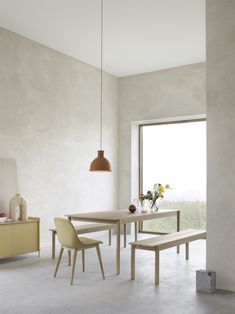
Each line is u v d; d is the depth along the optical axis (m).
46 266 4.96
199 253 5.95
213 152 3.95
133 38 6.25
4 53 5.86
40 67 6.48
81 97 7.39
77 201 7.23
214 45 3.98
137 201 5.92
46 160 6.55
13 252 5.27
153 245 4.20
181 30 5.91
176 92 7.68
